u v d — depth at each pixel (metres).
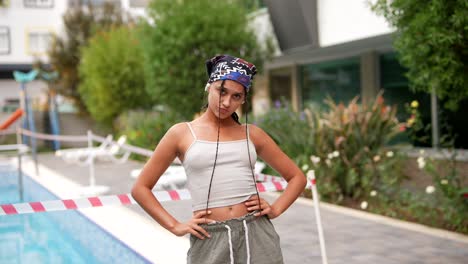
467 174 7.66
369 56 12.16
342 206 7.42
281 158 2.68
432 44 5.29
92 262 5.65
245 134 2.59
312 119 8.37
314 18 11.34
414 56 5.66
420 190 7.71
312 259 4.96
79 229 7.20
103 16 20.77
